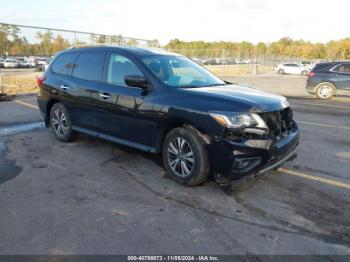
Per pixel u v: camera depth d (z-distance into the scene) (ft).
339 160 17.62
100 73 17.28
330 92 44.34
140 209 12.04
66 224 10.96
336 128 25.43
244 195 13.26
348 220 11.48
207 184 14.25
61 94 19.43
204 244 9.98
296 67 121.60
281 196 13.23
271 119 12.98
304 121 28.22
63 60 20.25
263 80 84.74
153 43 80.23
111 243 9.96
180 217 11.51
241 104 12.67
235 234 10.53
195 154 13.26
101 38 68.49
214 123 12.53
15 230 10.57
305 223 11.23
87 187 13.85
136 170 15.79
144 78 15.07
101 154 18.06
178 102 13.61
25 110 30.86
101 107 16.88
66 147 19.27
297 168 16.31
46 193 13.24
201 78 16.62
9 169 15.74
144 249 9.71
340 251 9.73
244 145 12.23
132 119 15.43
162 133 14.64
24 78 69.31
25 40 66.18
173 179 14.52
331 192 13.65
